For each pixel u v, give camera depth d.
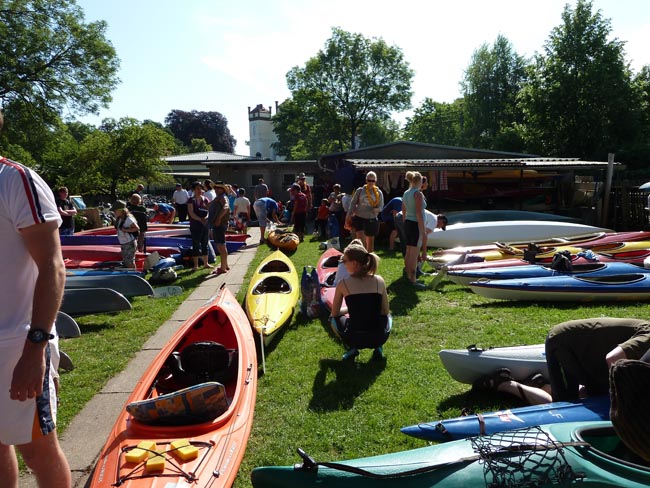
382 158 23.69
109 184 24.50
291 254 12.89
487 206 18.48
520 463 2.55
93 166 23.59
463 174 17.64
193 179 33.97
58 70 26.52
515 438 2.77
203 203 11.95
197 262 11.10
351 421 4.24
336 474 2.66
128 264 9.80
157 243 13.21
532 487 2.46
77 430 4.32
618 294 7.38
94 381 5.34
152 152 24.28
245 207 16.97
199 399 3.41
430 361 5.44
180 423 3.42
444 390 4.74
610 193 16.52
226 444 3.23
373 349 5.72
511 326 6.50
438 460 2.71
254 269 11.12
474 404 4.41
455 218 14.79
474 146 46.19
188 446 3.09
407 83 54.94
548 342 3.66
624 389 2.03
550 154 31.95
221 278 10.28
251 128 86.88
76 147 25.91
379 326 5.30
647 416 1.97
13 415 2.13
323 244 13.38
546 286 7.45
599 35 30.31
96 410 4.68
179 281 10.09
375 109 55.16
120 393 5.05
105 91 27.73
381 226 14.36
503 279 8.27
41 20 25.52
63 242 12.86
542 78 31.94
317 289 7.16
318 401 4.63
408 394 4.68
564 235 13.58
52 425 2.27
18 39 24.39
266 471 2.75
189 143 83.38
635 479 2.37
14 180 2.04
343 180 16.47
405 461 2.74
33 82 25.86
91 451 3.98
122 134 23.86
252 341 5.25
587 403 3.47
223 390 3.46
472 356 4.59
